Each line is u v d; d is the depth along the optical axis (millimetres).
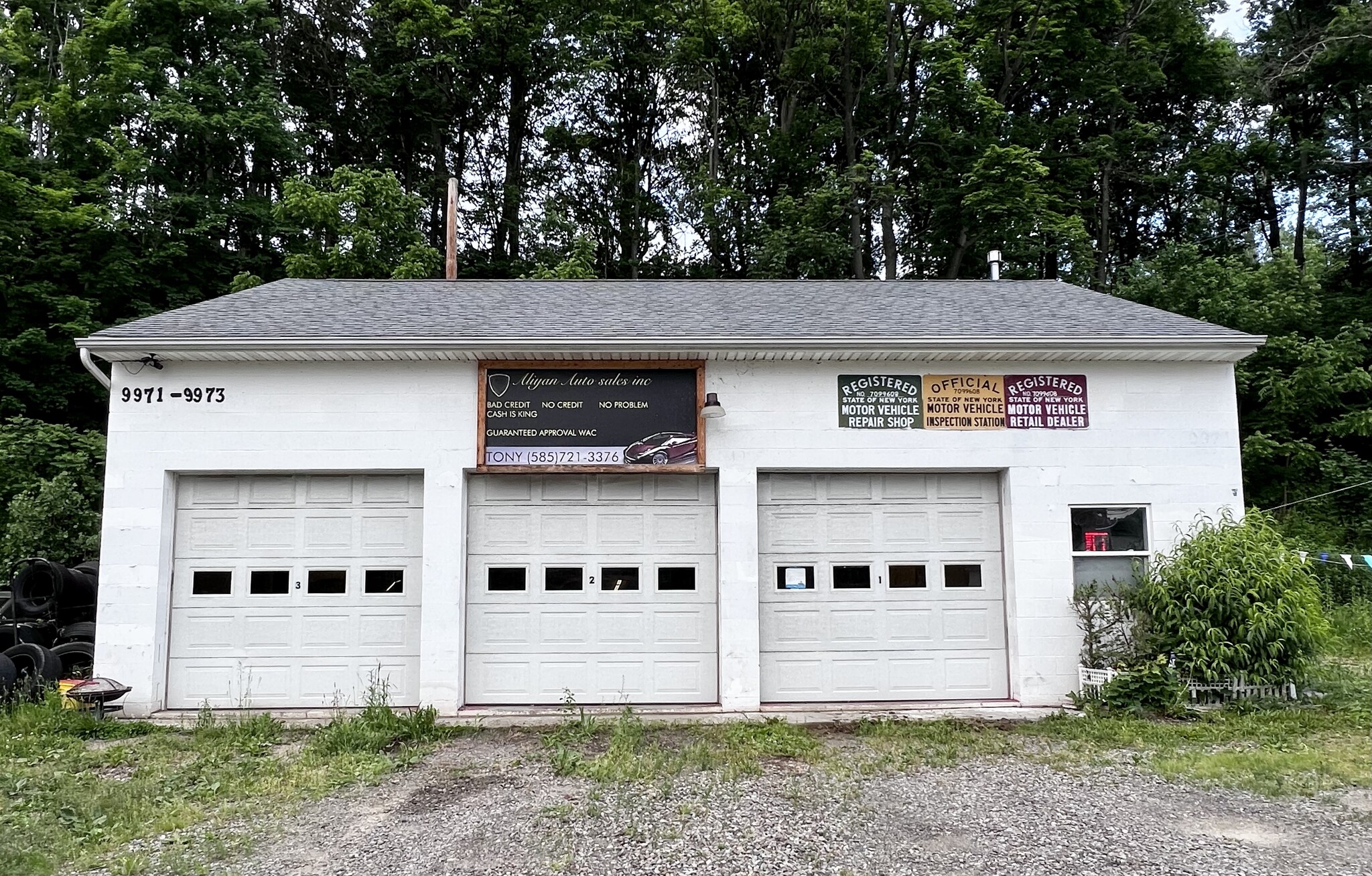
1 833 5277
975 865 4801
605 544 9164
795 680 9094
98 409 19172
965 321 9656
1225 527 8898
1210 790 6137
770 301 10891
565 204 30188
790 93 28156
